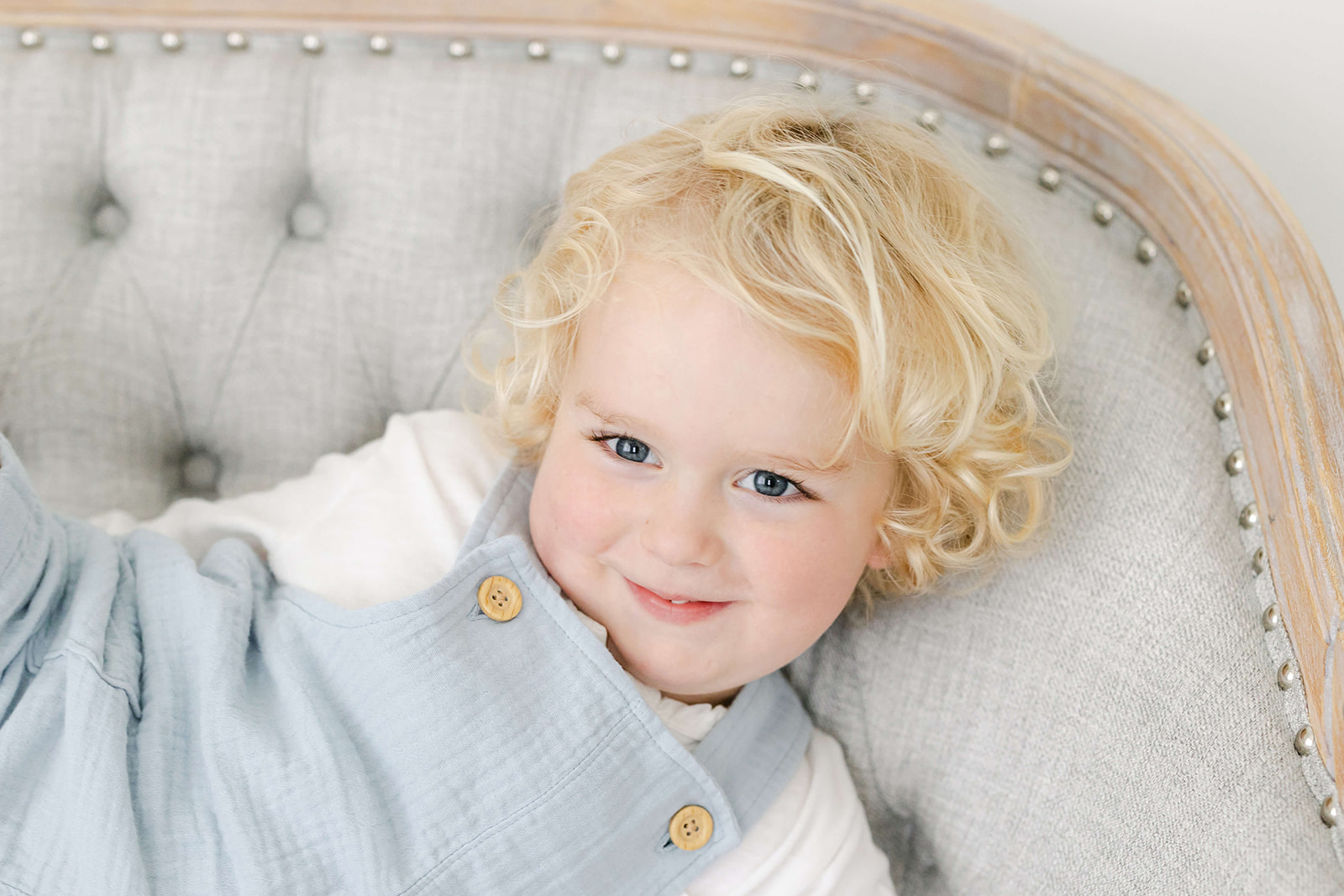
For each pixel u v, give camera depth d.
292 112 0.85
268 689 0.66
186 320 0.87
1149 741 0.64
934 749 0.72
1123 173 0.75
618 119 0.83
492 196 0.85
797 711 0.75
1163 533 0.66
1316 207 0.86
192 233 0.85
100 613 0.65
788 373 0.57
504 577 0.66
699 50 0.83
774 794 0.69
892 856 0.77
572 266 0.65
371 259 0.86
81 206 0.87
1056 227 0.75
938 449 0.64
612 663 0.65
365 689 0.64
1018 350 0.65
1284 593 0.61
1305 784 0.59
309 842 0.60
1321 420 0.60
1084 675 0.66
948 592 0.72
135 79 0.85
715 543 0.60
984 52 0.78
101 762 0.59
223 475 0.91
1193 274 0.71
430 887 0.60
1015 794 0.68
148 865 0.58
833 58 0.82
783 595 0.62
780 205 0.61
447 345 0.86
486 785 0.61
